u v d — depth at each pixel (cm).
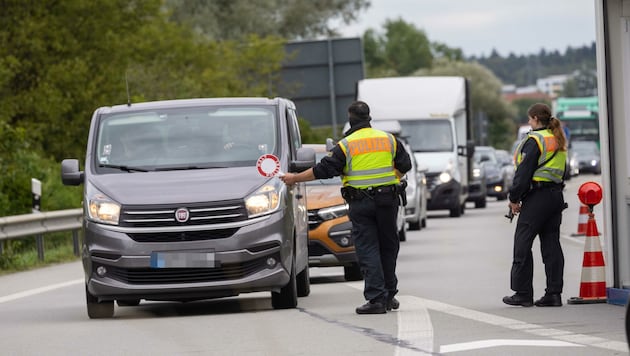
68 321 3291
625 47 3231
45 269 5362
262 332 2861
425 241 6462
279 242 3275
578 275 4309
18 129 7375
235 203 3269
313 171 3222
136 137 3553
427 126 8800
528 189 3300
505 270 4562
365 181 3206
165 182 3359
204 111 3625
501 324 2897
